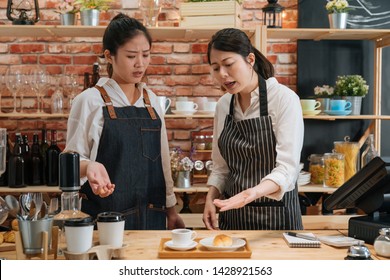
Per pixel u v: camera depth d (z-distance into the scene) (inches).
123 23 90.5
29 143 151.0
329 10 140.5
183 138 153.4
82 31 137.2
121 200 94.2
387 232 68.1
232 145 93.9
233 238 73.5
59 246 65.9
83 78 151.9
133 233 80.0
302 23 151.5
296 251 69.9
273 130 90.0
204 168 151.6
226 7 132.6
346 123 152.9
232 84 86.8
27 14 147.4
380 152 153.6
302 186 139.3
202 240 72.5
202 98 142.0
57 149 137.6
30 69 151.5
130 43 89.6
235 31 86.2
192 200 148.0
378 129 149.3
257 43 135.3
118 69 92.4
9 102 151.4
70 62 151.9
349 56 152.7
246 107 94.0
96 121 93.7
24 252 62.6
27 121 151.5
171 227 101.8
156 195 97.7
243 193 77.8
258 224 94.1
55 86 151.5
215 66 86.8
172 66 153.0
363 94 143.3
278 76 153.8
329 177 136.9
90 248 62.8
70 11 135.7
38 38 151.1
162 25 151.6
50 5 150.2
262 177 92.6
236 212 96.3
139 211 95.4
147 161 96.5
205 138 148.3
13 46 151.0
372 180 76.0
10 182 135.0
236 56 84.8
